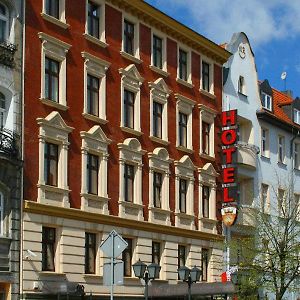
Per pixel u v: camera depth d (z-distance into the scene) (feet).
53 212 104.53
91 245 112.47
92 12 117.39
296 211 139.44
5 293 97.40
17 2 102.63
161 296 119.03
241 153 153.79
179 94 135.03
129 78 122.62
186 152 136.05
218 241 140.36
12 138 99.19
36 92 104.32
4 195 98.02
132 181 122.11
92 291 110.32
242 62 159.94
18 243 99.25
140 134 123.85
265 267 122.83
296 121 183.01
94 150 113.39
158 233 125.90
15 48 101.50
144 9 126.21
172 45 135.54
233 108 154.10
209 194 142.31
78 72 112.16
